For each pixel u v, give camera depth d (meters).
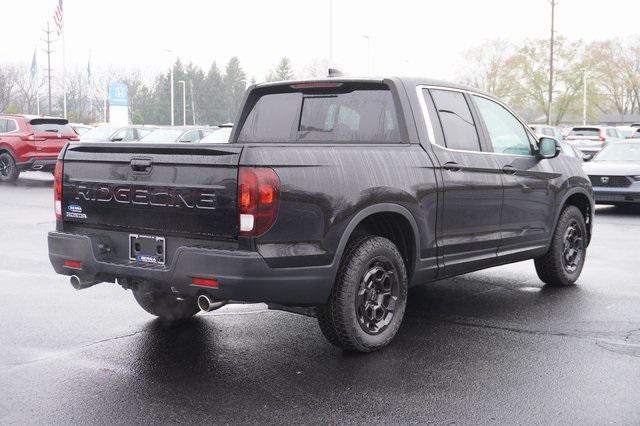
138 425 3.72
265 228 4.20
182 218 4.45
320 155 4.52
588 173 13.84
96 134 21.61
